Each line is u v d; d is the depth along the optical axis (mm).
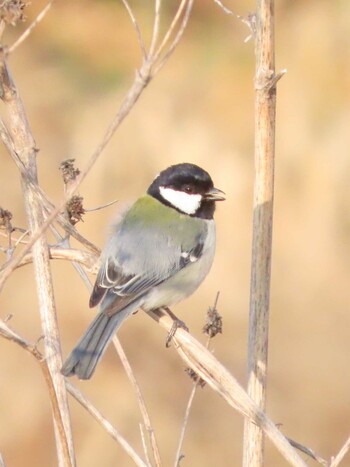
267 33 6738
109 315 7215
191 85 19078
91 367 6820
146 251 7664
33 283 14500
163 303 7820
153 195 8250
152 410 12414
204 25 21469
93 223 15227
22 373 12742
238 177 16016
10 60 20734
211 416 12477
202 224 8164
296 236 15164
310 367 13180
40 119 18938
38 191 7000
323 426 12547
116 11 21812
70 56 21109
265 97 6812
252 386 6926
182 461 12016
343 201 15453
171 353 13125
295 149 16141
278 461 11688
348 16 19016
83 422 12055
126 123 17656
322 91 17641
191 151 16734
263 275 6941
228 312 13953
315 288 14359
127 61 21062
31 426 12320
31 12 20969
